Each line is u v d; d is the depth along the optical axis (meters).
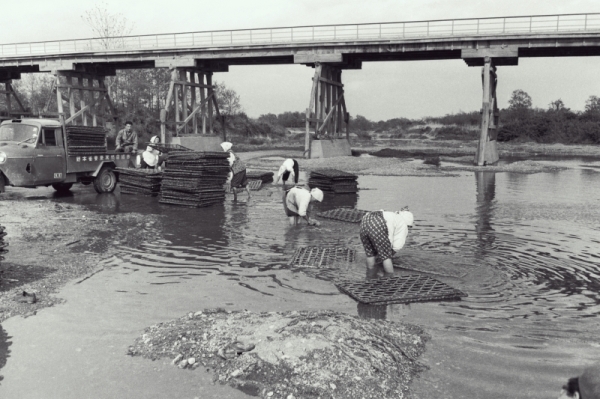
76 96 50.44
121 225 10.31
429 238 9.33
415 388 3.96
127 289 6.33
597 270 7.30
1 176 13.40
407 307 5.76
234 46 31.53
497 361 4.44
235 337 4.61
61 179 14.12
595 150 45.22
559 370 4.29
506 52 27.38
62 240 8.88
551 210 12.69
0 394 3.90
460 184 18.80
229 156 14.07
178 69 33.19
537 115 60.72
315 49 30.78
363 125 92.31
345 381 3.94
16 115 41.09
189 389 3.92
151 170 15.46
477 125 74.38
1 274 6.79
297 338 4.48
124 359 4.43
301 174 22.69
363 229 7.05
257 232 9.73
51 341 4.81
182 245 8.65
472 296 6.17
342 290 6.30
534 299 6.07
